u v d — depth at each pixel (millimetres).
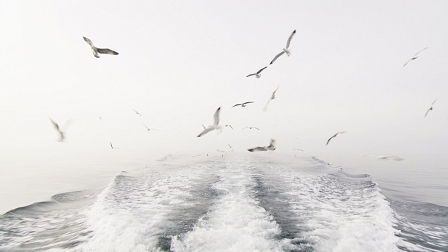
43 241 10109
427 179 21562
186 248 9242
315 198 14891
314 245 9484
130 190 16328
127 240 9734
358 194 15867
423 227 11312
